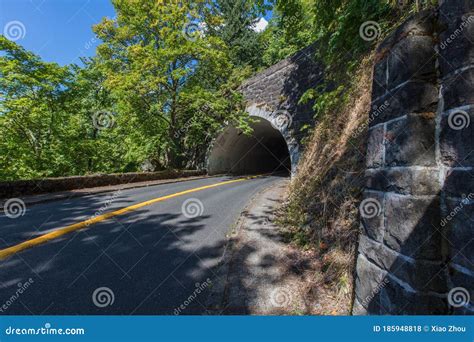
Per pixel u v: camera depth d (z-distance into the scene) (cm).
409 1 420
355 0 523
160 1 1677
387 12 479
